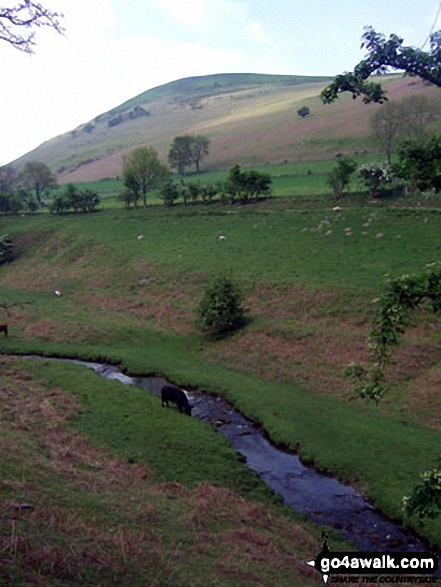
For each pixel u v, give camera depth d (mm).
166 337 44125
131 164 86688
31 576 10203
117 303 53562
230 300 41875
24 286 63344
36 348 42719
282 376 35000
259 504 20328
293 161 117000
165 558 13008
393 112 85438
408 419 28188
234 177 76062
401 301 10047
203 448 25391
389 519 20344
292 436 26875
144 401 31188
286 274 49812
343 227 57938
